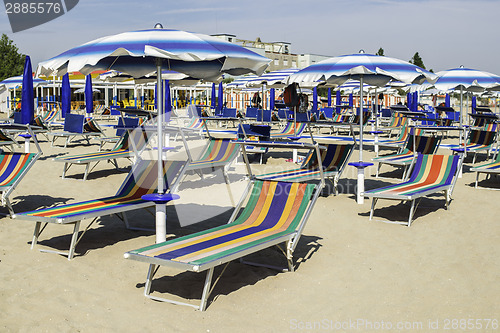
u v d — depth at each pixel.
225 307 4.03
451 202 7.74
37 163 10.61
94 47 4.70
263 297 4.25
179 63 6.10
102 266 4.85
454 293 4.34
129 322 3.72
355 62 7.32
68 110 16.36
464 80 10.66
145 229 6.07
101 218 6.60
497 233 6.07
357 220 6.71
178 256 3.93
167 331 3.59
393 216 6.95
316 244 5.71
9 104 28.38
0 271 4.60
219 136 16.44
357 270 4.90
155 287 4.40
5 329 3.50
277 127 21.61
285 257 5.26
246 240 4.47
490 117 11.19
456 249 5.53
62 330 3.54
